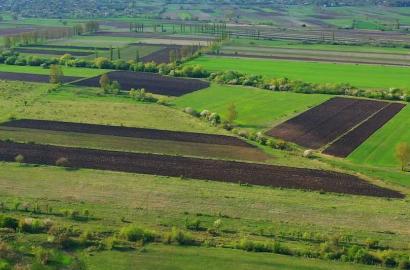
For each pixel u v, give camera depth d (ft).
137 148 489.26
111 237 320.91
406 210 372.58
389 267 299.99
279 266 296.92
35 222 329.31
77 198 378.12
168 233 322.34
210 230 334.85
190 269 292.40
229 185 409.28
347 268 297.12
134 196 384.27
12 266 289.33
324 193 398.62
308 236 330.13
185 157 467.93
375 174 440.45
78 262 296.10
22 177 411.13
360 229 343.87
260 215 360.28
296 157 478.59
